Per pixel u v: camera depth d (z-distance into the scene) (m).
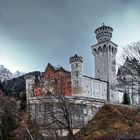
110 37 135.00
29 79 90.62
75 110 54.31
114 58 132.75
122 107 55.28
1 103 44.12
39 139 36.22
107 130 43.88
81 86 95.12
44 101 41.03
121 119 47.81
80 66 96.00
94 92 108.62
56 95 39.06
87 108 60.47
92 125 47.00
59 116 37.97
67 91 89.19
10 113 43.53
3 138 40.78
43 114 39.19
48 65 93.00
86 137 42.22
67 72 93.00
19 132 39.38
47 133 36.31
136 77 51.38
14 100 47.62
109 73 128.25
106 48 130.75
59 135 37.81
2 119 42.28
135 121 49.34
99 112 51.66
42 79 91.81
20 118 43.66
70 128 35.88
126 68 50.81
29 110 42.81
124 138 35.62
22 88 98.81
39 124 37.84
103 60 131.38
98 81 112.75
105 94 115.31
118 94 117.31
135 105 63.53
